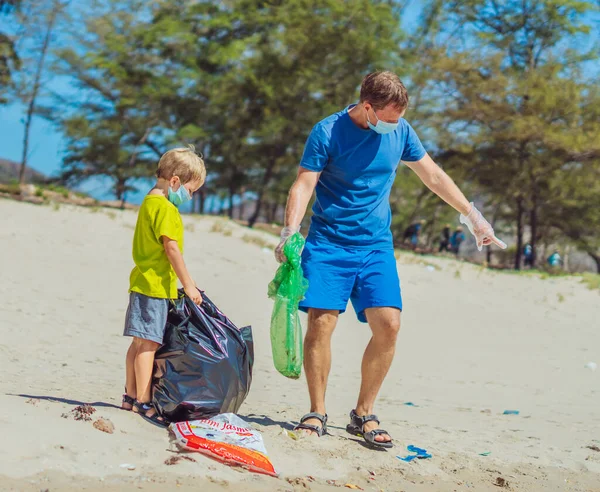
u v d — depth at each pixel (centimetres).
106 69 3925
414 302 1714
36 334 889
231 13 3934
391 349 516
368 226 516
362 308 518
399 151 516
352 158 502
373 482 442
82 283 1288
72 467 358
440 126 3734
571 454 573
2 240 1473
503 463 530
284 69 3572
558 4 3612
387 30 3591
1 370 674
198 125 3900
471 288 1989
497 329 1537
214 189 4134
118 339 934
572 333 1591
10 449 361
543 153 3541
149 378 459
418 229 3712
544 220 4481
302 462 448
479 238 542
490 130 3656
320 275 507
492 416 729
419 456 510
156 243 459
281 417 595
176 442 418
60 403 471
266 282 1564
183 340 459
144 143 4272
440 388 898
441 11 3894
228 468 406
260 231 2219
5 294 1093
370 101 486
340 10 3478
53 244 1538
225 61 3638
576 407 814
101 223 1789
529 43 3794
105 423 420
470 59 3641
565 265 5391
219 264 1669
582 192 3931
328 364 521
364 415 529
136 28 4031
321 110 3575
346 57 3503
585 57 3634
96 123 4131
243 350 477
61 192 2558
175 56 3912
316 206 526
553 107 3500
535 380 1005
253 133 3669
